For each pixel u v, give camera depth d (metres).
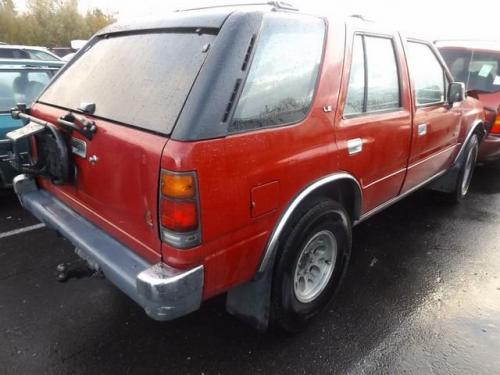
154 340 2.55
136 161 1.89
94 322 2.69
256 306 2.34
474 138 4.71
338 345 2.53
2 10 30.56
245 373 2.32
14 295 2.94
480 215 4.55
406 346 2.53
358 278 3.25
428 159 3.71
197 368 2.35
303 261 2.50
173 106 1.86
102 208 2.24
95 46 2.73
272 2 2.19
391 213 4.54
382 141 2.87
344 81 2.49
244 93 1.93
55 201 2.71
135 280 1.90
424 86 3.51
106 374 2.29
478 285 3.19
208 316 2.77
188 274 1.83
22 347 2.47
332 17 2.49
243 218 1.97
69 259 3.44
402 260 3.54
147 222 1.93
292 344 2.54
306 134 2.23
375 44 2.84
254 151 1.95
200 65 1.89
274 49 2.08
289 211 2.19
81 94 2.46
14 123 4.24
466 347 2.53
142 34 2.40
